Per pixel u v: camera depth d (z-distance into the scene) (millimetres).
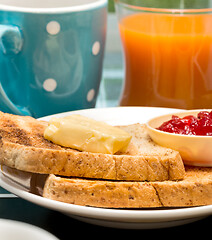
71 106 550
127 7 551
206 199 418
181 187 416
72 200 410
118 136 438
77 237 415
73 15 521
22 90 535
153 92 555
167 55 540
